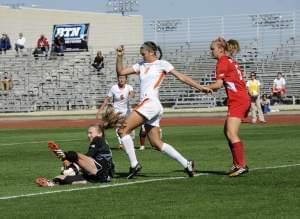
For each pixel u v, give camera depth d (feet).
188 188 71.56
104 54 363.15
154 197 65.92
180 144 136.05
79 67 353.31
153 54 81.15
